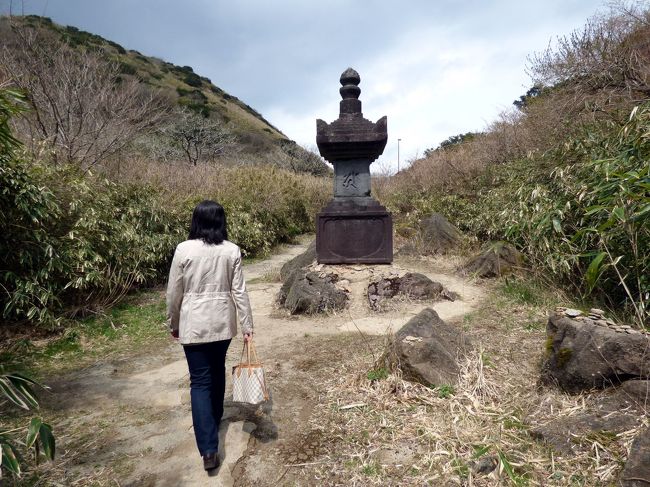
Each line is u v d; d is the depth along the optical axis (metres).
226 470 2.06
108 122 8.29
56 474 2.07
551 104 7.46
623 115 4.85
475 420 2.28
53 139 7.23
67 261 4.48
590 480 1.74
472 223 8.26
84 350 3.88
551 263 4.15
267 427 2.44
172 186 8.92
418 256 8.00
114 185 5.98
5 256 4.00
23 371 3.37
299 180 15.37
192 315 2.05
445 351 2.82
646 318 3.15
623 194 2.83
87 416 2.67
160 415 2.67
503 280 5.55
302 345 3.82
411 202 11.74
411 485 1.86
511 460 1.92
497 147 9.94
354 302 4.98
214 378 2.26
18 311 3.89
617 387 2.26
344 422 2.43
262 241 10.16
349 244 5.75
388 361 2.95
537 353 3.17
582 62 6.83
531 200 4.97
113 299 5.32
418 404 2.49
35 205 4.14
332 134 5.50
